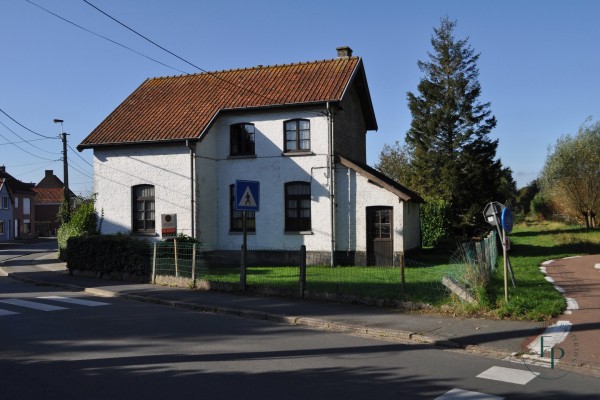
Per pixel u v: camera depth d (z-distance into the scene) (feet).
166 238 68.44
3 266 80.28
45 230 232.94
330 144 67.21
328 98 66.54
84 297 46.52
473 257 45.03
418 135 129.80
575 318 32.94
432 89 128.67
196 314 37.52
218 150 72.74
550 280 50.14
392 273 52.95
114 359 24.44
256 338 29.50
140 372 22.24
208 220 70.74
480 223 124.16
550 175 136.67
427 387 20.48
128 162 72.23
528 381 21.40
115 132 73.36
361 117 82.38
